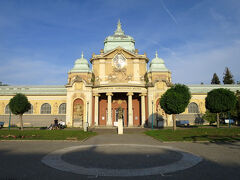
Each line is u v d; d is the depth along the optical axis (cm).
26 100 4491
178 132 3369
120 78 5606
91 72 6066
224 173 1098
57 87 6397
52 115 5934
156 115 5288
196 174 1085
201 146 2023
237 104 5181
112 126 5150
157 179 1012
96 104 5416
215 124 5678
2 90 6309
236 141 2341
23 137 2769
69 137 2775
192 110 5844
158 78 5878
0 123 5638
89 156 1562
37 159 1452
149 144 2228
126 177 1046
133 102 5809
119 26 6456
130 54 5719
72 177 1046
